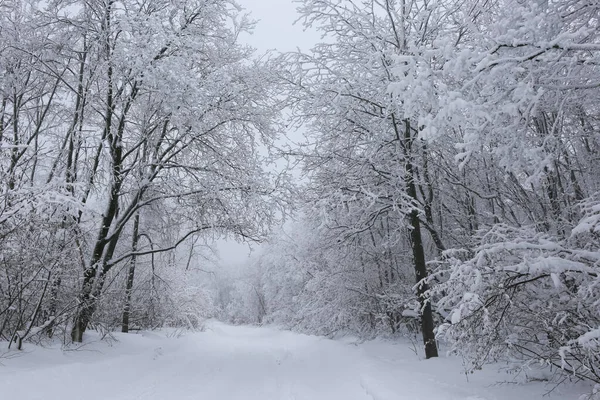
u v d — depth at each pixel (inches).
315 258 710.5
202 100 393.1
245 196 446.9
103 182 412.5
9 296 275.0
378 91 371.6
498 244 201.6
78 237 319.9
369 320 655.8
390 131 410.0
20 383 221.5
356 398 249.3
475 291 201.9
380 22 384.2
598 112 261.9
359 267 615.2
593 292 187.5
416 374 285.4
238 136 471.8
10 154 313.1
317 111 412.8
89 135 388.5
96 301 352.5
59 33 395.9
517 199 317.7
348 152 419.2
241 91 441.1
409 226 387.9
